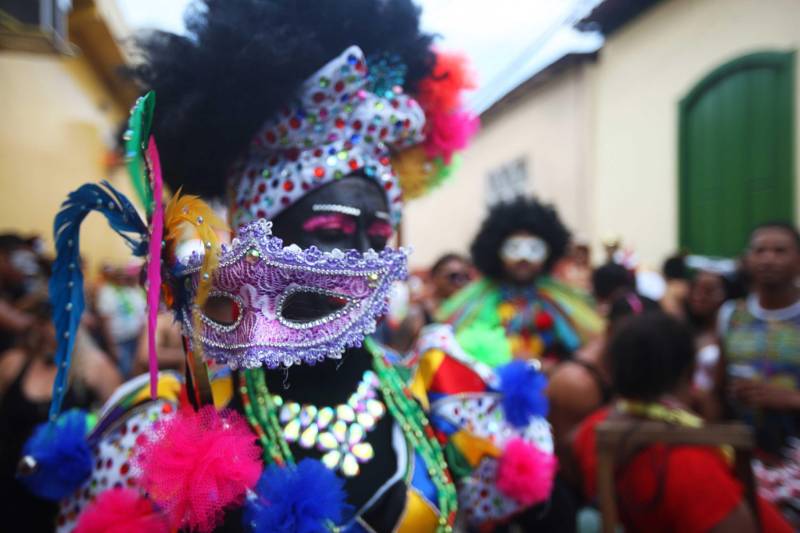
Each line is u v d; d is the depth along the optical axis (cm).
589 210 702
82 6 545
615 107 657
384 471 95
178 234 88
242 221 102
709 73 519
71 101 631
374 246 101
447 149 127
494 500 107
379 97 104
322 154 96
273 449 92
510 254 336
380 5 108
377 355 107
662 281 480
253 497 86
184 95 102
